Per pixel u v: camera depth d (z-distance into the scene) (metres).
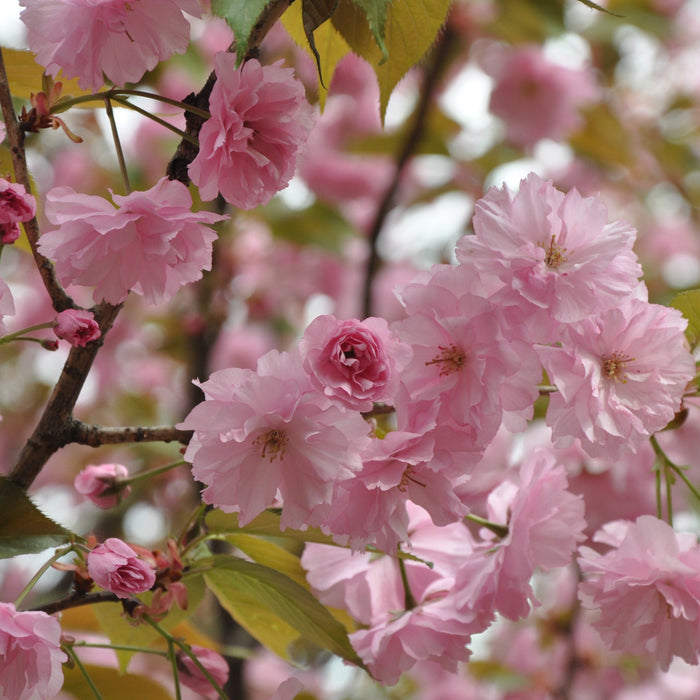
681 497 1.23
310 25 0.94
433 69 1.79
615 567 1.01
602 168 2.31
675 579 1.01
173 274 0.95
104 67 0.95
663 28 2.13
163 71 1.42
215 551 1.13
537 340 0.95
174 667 0.98
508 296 0.95
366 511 0.95
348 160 2.12
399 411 0.94
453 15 1.80
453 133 2.08
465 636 1.01
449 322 0.94
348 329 0.93
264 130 0.95
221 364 1.90
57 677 0.93
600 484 1.22
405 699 1.71
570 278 0.95
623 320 0.97
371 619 1.03
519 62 1.98
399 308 1.99
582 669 1.64
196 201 0.99
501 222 0.95
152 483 1.64
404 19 0.97
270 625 1.07
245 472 0.94
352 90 2.02
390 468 0.95
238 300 1.88
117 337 1.89
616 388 0.97
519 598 1.01
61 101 0.95
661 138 2.28
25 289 1.88
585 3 0.94
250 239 1.92
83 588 0.97
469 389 0.94
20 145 0.95
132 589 0.95
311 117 0.95
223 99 0.93
